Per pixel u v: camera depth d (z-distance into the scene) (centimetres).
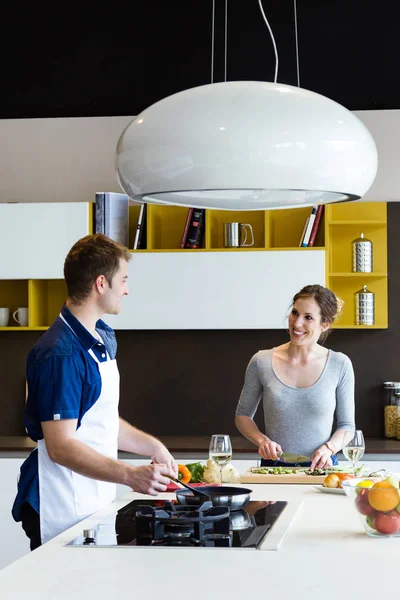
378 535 200
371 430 506
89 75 502
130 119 519
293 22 477
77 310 251
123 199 496
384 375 506
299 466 347
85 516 240
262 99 191
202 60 486
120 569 169
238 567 170
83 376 240
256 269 485
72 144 525
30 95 512
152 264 491
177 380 519
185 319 488
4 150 530
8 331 525
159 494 271
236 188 191
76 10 486
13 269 497
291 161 188
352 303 507
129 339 521
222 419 516
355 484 212
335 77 485
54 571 168
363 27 476
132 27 486
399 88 489
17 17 489
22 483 246
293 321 366
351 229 508
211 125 188
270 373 372
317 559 178
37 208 495
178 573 166
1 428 525
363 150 199
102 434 249
